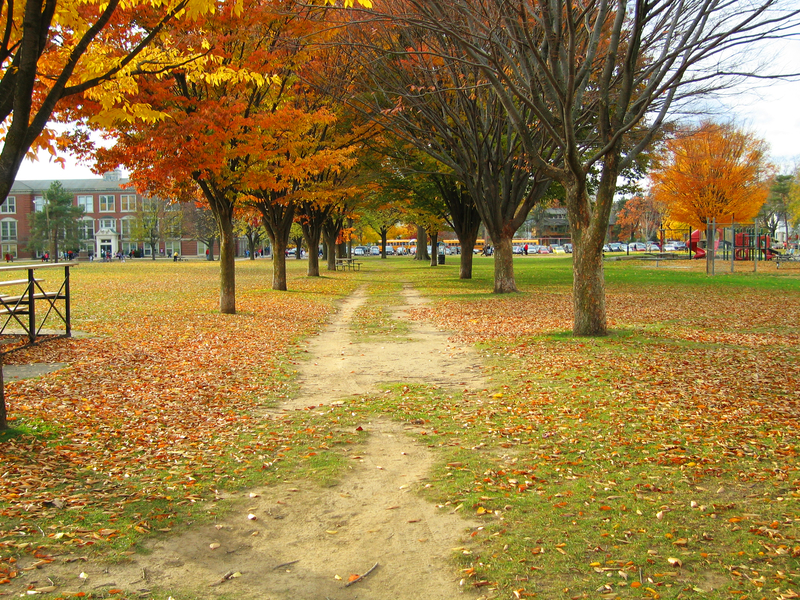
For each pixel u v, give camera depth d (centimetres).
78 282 2781
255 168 1595
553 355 1023
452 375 927
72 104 789
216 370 941
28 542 382
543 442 592
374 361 1054
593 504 446
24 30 517
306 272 4069
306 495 481
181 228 7612
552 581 349
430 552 389
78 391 773
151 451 570
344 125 2327
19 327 1294
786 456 527
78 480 489
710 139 3922
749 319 1487
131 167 1393
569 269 4144
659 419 645
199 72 928
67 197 7769
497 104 1928
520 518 429
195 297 2158
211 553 388
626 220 10175
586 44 1405
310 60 1695
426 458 563
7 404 690
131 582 348
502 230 2244
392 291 2605
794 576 339
